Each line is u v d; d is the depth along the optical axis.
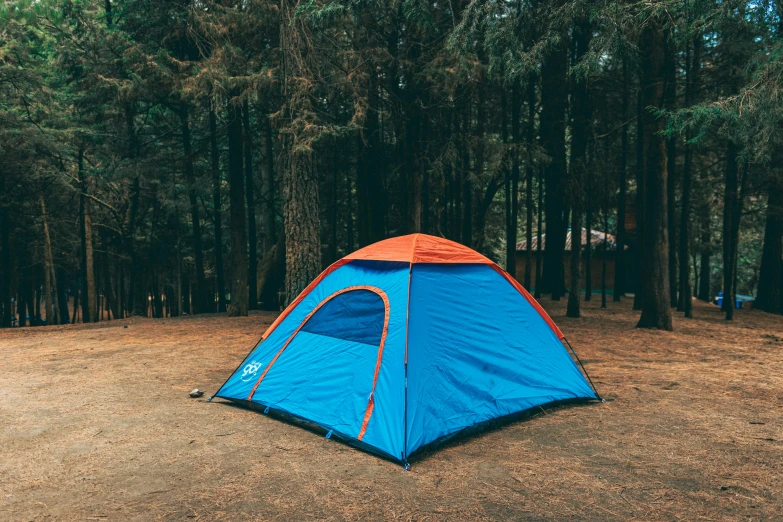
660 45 11.45
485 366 5.29
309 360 5.47
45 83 16.33
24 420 5.23
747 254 33.84
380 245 5.91
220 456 4.31
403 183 15.25
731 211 15.38
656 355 9.02
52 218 20.12
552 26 8.77
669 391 6.54
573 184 14.64
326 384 5.14
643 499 3.58
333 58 11.50
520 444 4.65
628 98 17.16
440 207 17.53
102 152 16.83
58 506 3.42
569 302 14.49
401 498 3.57
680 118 7.87
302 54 10.55
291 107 10.27
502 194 23.97
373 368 4.85
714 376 7.39
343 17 11.50
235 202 14.77
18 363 8.20
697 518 3.31
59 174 17.08
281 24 10.48
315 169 10.53
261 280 19.16
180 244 22.83
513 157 14.15
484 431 4.98
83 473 3.96
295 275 10.24
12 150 16.22
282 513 3.34
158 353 9.00
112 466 4.09
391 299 5.11
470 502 3.52
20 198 18.27
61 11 17.02
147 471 4.00
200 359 8.43
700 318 15.71
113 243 21.97
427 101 13.48
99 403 5.85
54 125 16.42
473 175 13.80
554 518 3.30
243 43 14.01
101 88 14.62
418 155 13.60
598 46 8.34
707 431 5.00
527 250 18.45
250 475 3.93
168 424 5.11
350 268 5.83
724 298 17.70
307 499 3.54
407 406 4.44
